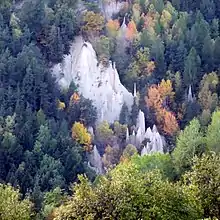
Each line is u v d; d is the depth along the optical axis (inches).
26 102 4584.2
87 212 1387.8
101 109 5128.0
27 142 4192.9
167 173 2694.4
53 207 2502.5
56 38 5211.6
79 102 4886.8
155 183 1460.4
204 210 1547.7
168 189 1448.1
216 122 2984.7
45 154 3944.4
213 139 2849.4
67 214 1412.4
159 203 1405.0
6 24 5216.5
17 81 4726.9
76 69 5270.7
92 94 5211.6
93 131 4872.0
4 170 4018.2
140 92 5196.9
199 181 1620.3
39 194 3248.0
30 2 5280.5
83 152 4613.7
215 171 1622.8
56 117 4712.1
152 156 2743.6
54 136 4279.0
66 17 5305.1
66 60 5265.8
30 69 4672.7
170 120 4953.3
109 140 4827.8
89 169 4168.3
